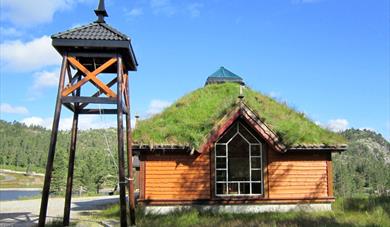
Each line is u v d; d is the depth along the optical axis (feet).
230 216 60.49
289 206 65.87
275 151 66.90
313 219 53.26
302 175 66.90
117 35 47.55
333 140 67.82
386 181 351.05
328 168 67.46
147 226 50.90
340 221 51.52
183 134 65.57
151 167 65.16
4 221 58.75
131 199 50.03
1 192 391.65
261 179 66.39
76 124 52.75
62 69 46.62
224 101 72.74
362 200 73.05
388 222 50.19
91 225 52.70
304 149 65.62
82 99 45.96
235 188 66.90
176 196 64.69
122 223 44.06
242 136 67.10
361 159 563.89
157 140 64.13
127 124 51.75
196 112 72.43
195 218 57.72
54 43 46.34
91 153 344.90
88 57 48.88
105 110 52.60
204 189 65.26
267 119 69.51
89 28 48.39
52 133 44.78
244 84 87.15
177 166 65.46
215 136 64.23
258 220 54.60
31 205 95.66
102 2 50.37
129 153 51.01
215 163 65.98
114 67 53.16
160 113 74.23
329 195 66.74
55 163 262.26
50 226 50.85
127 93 52.49
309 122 74.18
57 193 250.16
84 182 285.84
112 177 309.83
